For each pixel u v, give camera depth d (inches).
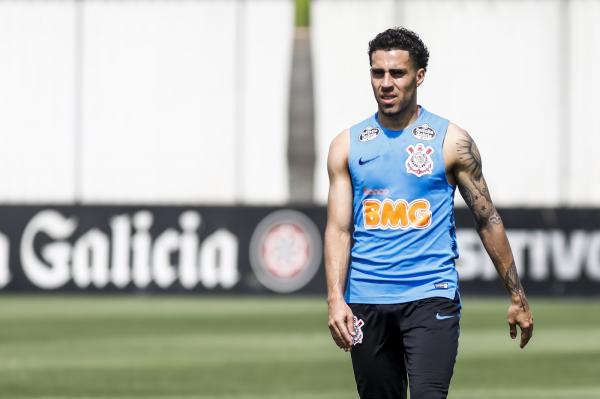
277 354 1818.4
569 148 3698.3
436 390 889.5
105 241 2613.2
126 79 3762.3
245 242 2593.5
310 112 3403.1
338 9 3720.5
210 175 3764.8
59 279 2620.6
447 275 910.4
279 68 3759.8
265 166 3762.3
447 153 909.8
